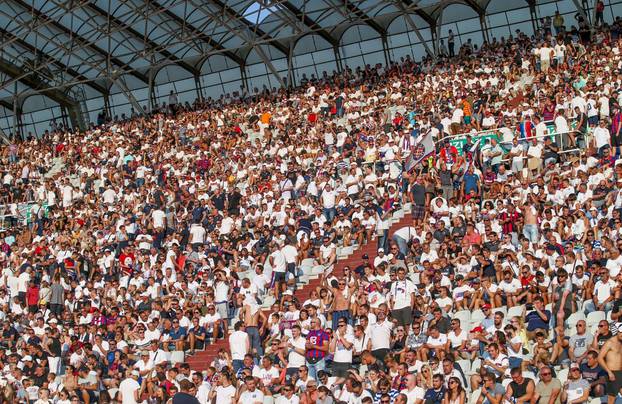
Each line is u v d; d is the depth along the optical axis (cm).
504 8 5512
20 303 3419
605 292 2203
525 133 3372
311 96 5200
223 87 6206
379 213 3127
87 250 3662
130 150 5006
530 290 2286
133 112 6394
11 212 4628
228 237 3353
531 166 3212
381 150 3709
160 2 5509
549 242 2492
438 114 3909
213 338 2772
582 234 2603
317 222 3123
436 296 2456
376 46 5822
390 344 2272
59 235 4044
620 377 1809
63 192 4594
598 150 3142
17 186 4994
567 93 3609
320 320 2298
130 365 2627
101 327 2892
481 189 3119
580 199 2836
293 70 6025
